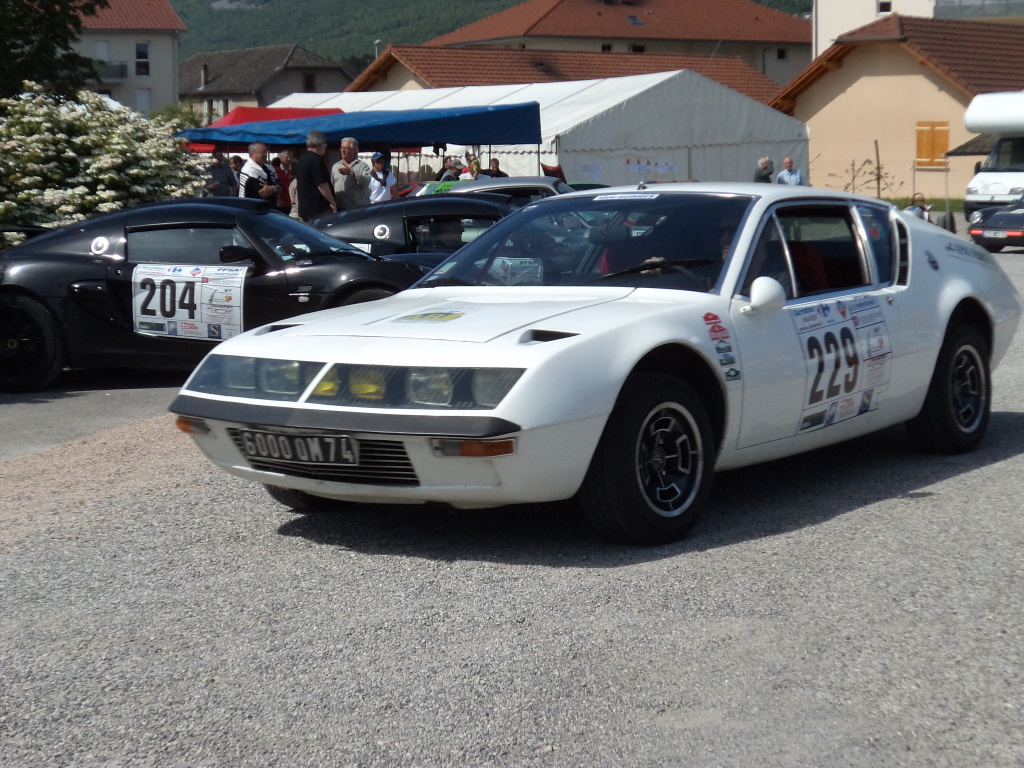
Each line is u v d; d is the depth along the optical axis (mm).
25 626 3826
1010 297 6359
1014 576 4066
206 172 14430
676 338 4434
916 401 5719
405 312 4750
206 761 2885
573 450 4137
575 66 50000
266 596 4051
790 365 4879
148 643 3650
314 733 3016
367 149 20125
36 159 12484
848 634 3570
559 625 3695
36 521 5117
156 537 4812
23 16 22828
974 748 2846
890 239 5723
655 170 27391
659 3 78625
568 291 4914
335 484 4332
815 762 2801
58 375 8844
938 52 40844
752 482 5523
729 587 4004
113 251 8906
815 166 44062
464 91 29688
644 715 3068
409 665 3422
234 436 4473
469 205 10875
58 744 2998
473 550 4508
